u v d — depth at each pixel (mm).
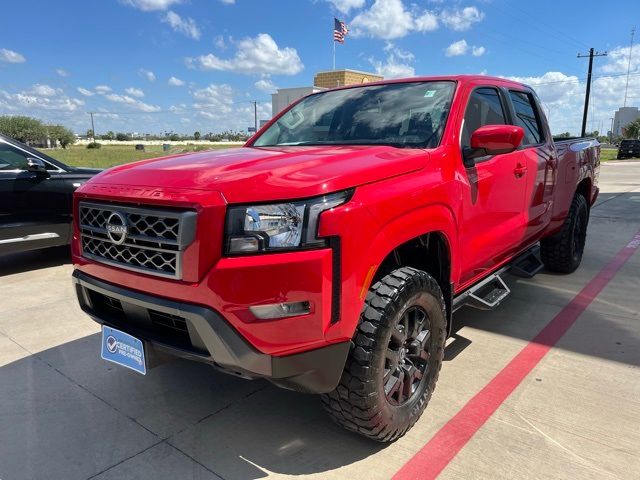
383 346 2312
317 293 2068
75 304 4734
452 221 2834
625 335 3914
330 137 3396
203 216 2057
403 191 2428
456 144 3010
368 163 2426
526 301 4695
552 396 3020
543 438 2615
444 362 3473
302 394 3119
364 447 2580
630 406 2904
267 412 2918
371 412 2344
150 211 2207
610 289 5043
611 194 13281
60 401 3039
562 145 4898
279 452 2549
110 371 3418
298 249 2057
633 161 36312
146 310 2318
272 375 2115
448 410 2885
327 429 2740
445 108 3172
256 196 2072
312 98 4008
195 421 2828
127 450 2572
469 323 4164
